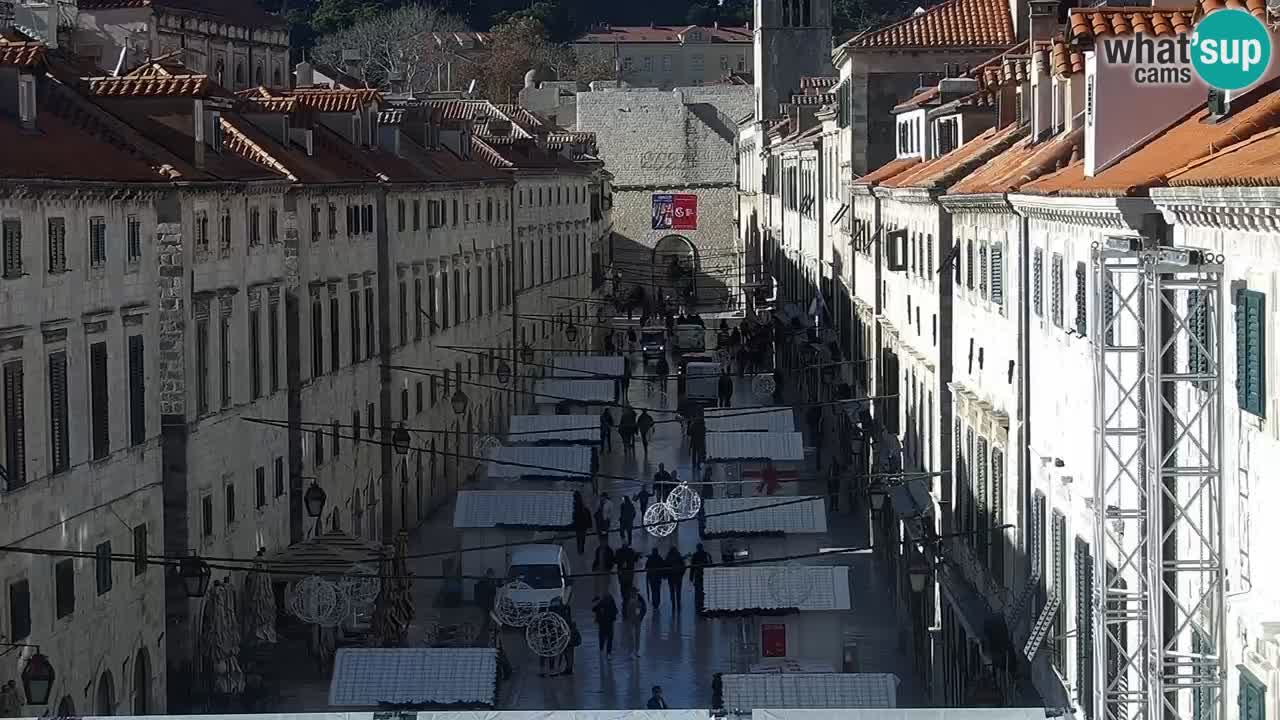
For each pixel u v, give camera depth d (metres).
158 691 52.25
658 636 66.19
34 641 42.44
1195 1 44.25
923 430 64.94
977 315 54.44
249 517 60.84
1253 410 26.59
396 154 90.06
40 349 43.38
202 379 55.72
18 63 47.34
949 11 94.94
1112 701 32.47
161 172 51.88
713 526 64.25
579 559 76.94
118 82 56.34
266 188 63.41
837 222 101.75
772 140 153.62
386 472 81.50
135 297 50.53
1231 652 27.91
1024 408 45.81
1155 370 28.84
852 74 93.44
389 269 82.06
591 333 153.75
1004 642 45.12
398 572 63.16
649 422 100.00
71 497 45.25
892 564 69.38
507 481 79.31
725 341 138.25
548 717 28.03
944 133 71.50
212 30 130.50
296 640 60.41
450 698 46.22
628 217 190.62
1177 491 31.61
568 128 193.88
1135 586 33.62
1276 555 25.62
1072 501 39.81
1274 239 25.56
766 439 78.19
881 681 43.50
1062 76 47.94
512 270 117.44
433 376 91.50
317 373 70.06
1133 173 33.88
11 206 41.50
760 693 43.28
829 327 105.25
